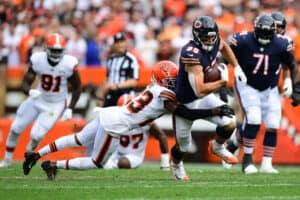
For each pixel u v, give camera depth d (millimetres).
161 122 35719
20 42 45938
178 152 22641
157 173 26188
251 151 27000
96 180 22812
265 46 26609
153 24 48750
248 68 26812
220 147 22734
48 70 27625
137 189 19938
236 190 19953
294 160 33969
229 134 22172
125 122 21922
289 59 26922
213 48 21125
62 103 28469
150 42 44750
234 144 28641
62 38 27266
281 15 27875
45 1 52438
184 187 20562
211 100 21781
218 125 22062
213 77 21156
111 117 21938
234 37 26844
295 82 27172
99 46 45219
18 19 48750
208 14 46125
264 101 27500
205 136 35031
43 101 28266
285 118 34188
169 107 21688
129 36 46406
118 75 31500
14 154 36031
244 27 42219
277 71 27172
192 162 35250
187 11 48844
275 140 27578
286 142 34156
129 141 28328
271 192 19625
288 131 34188
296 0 46094
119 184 21453
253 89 27078
